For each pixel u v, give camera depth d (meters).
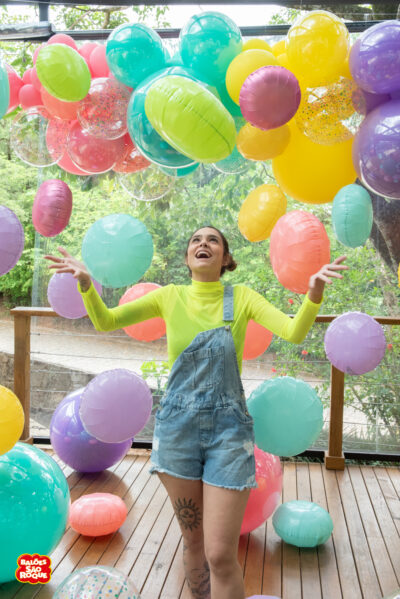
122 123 2.20
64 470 3.47
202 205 4.04
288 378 2.40
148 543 2.64
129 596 1.87
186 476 1.82
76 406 3.29
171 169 2.36
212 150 1.81
